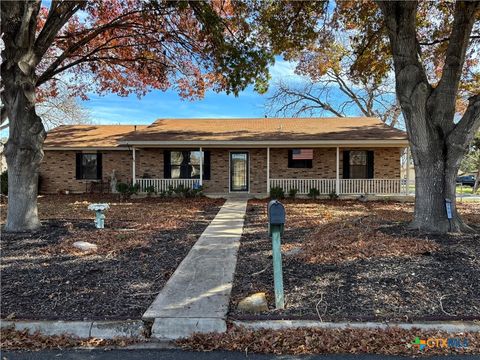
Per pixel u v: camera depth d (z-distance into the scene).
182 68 13.23
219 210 11.71
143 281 4.66
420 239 6.16
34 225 7.79
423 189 6.98
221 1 9.85
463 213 10.66
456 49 6.72
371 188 15.84
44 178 17.73
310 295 4.12
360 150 16.70
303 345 3.18
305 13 9.47
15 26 7.35
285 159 17.02
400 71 6.87
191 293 4.21
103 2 11.30
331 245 5.99
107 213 10.70
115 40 12.66
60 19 8.09
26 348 3.18
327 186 15.96
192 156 17.25
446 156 6.87
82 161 17.84
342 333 3.33
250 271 5.05
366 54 11.46
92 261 5.50
